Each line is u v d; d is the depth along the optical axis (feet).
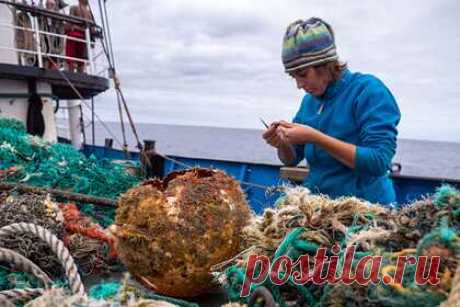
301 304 5.20
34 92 26.27
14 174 12.64
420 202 5.42
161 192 6.80
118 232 6.68
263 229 5.94
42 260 7.02
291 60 7.72
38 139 16.67
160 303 4.48
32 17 26.76
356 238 5.07
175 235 6.36
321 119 8.29
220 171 7.30
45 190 10.23
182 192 6.63
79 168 13.87
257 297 4.32
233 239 6.59
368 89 7.80
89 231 8.33
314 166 8.51
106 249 8.25
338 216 5.62
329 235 5.39
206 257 6.39
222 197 6.64
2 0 24.22
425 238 4.68
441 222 4.88
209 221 6.42
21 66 25.14
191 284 6.58
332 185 8.16
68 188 12.74
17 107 25.82
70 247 8.03
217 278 5.89
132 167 18.69
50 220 7.89
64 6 31.50
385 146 7.43
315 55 7.53
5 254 4.92
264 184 23.43
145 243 6.45
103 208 11.40
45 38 28.37
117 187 13.67
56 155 15.43
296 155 9.30
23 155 15.29
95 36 30.35
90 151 35.45
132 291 5.72
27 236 6.95
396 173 19.43
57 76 26.63
